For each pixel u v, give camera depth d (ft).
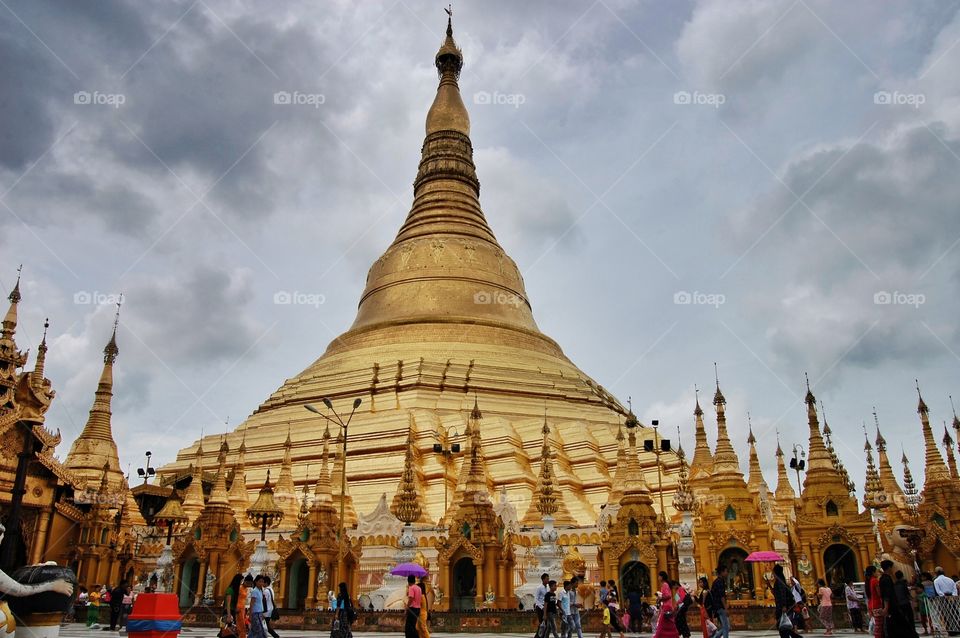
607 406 265.95
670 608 85.05
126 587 145.07
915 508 179.01
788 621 84.38
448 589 146.30
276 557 170.71
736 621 116.67
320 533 155.84
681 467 181.88
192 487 206.69
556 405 247.29
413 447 212.43
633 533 149.69
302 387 258.37
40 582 72.59
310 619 132.46
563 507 186.29
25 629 71.41
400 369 245.24
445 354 252.83
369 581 170.81
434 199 304.30
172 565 164.55
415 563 142.61
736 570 150.92
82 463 223.71
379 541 173.58
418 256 283.79
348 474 214.28
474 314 271.08
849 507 150.41
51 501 162.20
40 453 153.99
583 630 122.72
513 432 222.48
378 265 294.46
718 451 161.79
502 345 265.75
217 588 162.09
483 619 122.31
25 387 126.52
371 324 274.98
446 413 232.53
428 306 270.87
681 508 154.30
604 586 123.24
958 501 161.27
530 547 169.37
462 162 315.17
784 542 166.61
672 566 146.00
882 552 164.66
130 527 201.46
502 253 295.89
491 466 211.41
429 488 206.69
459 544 147.43
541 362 265.54
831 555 150.51
